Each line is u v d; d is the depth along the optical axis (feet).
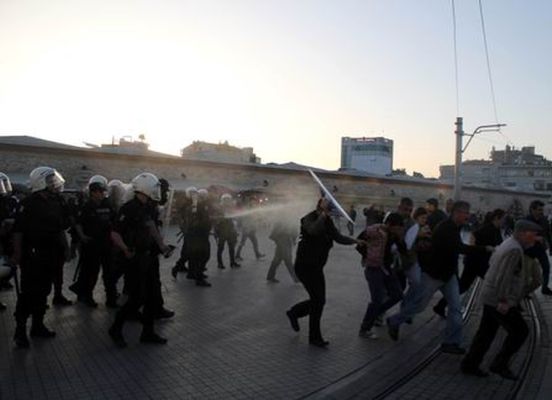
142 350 21.01
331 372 19.31
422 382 18.92
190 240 35.86
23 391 16.38
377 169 367.86
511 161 424.46
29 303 20.86
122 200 29.84
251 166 124.36
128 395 16.34
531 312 31.63
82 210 28.35
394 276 24.68
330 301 32.55
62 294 30.99
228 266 46.62
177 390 16.94
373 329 26.37
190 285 36.19
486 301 19.34
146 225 21.42
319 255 22.71
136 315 25.64
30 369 18.39
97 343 21.72
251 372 18.98
